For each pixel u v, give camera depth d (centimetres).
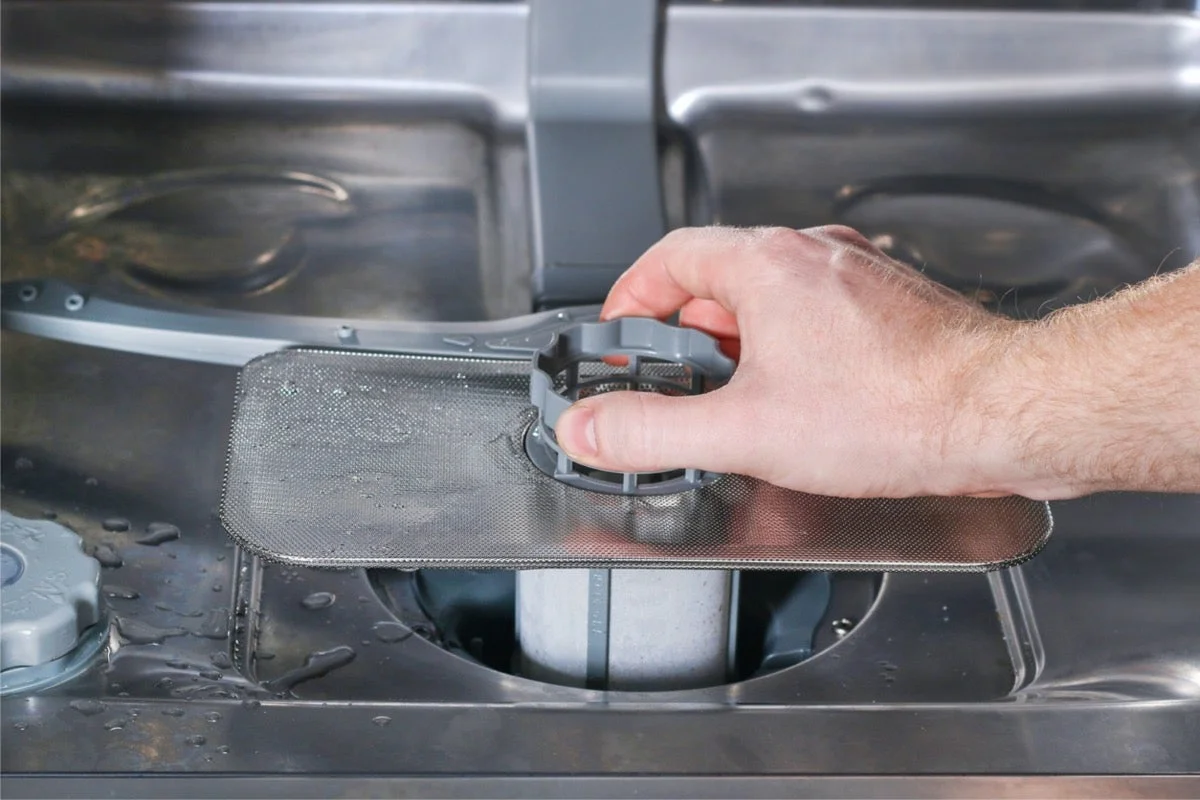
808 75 105
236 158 99
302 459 60
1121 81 107
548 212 90
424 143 102
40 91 101
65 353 77
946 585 66
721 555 54
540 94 100
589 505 58
